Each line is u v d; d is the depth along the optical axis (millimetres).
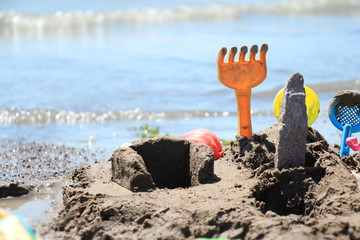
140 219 1455
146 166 1655
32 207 1602
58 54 3445
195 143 1642
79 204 1510
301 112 1559
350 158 1627
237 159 1670
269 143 1635
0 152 2000
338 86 2662
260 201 1528
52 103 2479
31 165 1894
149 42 3877
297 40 3977
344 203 1463
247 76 1698
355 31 4402
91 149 2045
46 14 4734
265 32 4355
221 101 2539
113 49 3623
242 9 5352
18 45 3732
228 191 1521
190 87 2707
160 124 2301
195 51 3547
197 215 1440
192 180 1616
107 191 1547
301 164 1570
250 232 1406
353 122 1698
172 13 5004
